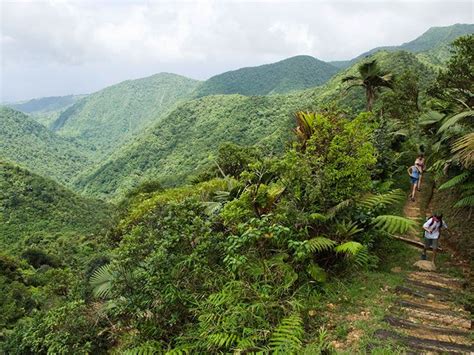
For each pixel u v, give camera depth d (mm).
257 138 114500
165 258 4504
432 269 5988
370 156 6148
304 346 3795
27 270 38688
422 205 9297
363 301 4809
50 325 6641
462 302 4797
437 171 9312
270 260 4918
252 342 3582
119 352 4602
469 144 6148
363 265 5801
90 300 7566
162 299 4332
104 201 111438
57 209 85562
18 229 74812
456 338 3947
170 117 159750
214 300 4184
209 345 3752
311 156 6188
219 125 135625
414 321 4355
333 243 5160
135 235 5035
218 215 5785
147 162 138375
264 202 5582
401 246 6918
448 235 7316
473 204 6781
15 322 21422
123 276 4680
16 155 193750
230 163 18875
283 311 4184
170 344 4223
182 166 116562
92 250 42500
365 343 3777
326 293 4996
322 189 5895
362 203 6188
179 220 4859
